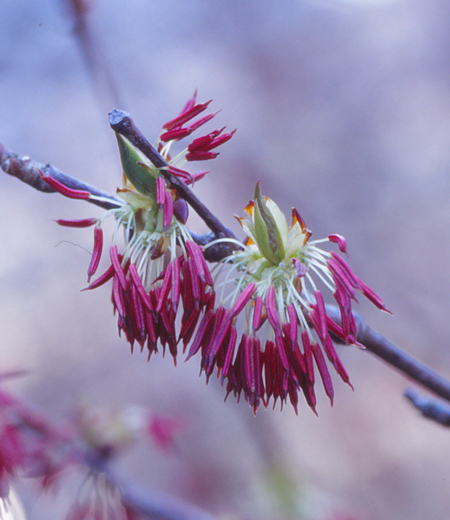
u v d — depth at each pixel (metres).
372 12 0.71
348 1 0.70
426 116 0.67
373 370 0.60
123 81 0.56
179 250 0.20
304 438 0.57
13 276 0.60
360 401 0.59
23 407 0.24
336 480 0.54
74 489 0.39
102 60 0.22
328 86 0.67
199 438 0.53
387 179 0.63
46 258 0.60
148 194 0.20
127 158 0.20
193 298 0.19
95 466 0.24
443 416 0.21
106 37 0.55
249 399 0.19
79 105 0.52
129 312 0.19
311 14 0.69
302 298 0.20
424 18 0.70
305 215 0.59
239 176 0.60
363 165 0.64
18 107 0.51
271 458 0.42
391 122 0.67
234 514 0.33
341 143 0.64
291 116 0.64
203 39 0.63
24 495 0.40
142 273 0.20
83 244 0.60
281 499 0.34
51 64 0.50
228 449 0.52
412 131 0.66
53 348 0.60
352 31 0.69
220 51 0.64
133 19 0.58
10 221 0.60
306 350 0.19
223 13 0.64
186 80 0.61
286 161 0.62
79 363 0.59
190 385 0.58
